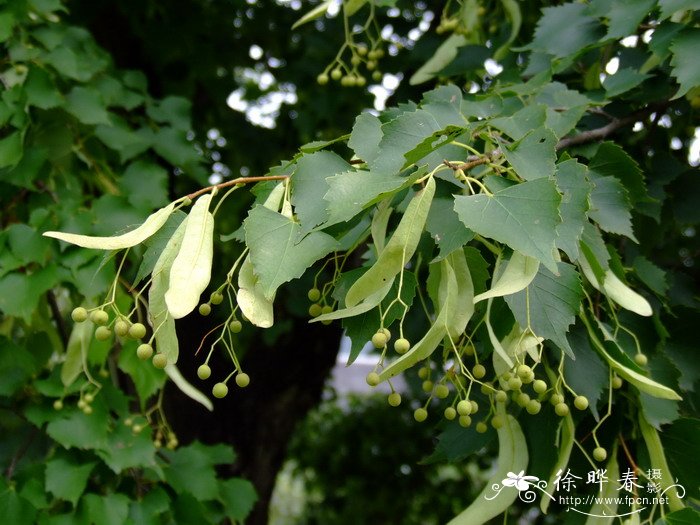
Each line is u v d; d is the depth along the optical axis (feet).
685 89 1.74
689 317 1.93
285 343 3.83
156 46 3.62
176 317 1.20
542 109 1.61
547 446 1.77
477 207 1.25
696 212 2.21
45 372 2.48
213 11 4.04
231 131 4.25
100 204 2.49
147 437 2.37
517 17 2.52
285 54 4.38
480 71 2.62
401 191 1.48
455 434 1.85
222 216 4.30
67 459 2.30
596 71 2.34
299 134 4.46
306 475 6.49
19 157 2.48
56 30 2.78
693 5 1.73
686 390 1.94
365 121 1.52
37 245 2.35
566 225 1.35
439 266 1.41
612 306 1.73
